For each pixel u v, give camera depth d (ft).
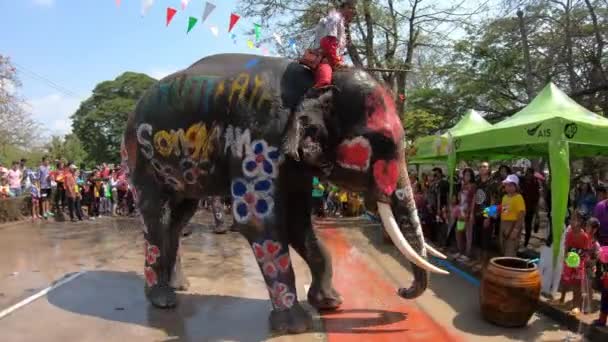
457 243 26.94
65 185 42.83
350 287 19.93
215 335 14.33
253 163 14.67
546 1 49.60
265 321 15.52
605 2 48.37
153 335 14.29
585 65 49.83
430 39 50.72
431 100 67.46
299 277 21.33
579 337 14.75
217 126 15.26
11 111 64.95
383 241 30.68
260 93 14.78
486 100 66.03
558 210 17.95
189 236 33.55
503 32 56.24
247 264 24.09
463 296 18.81
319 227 38.40
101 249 28.09
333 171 15.31
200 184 16.14
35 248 28.35
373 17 46.85
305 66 15.25
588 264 15.96
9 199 40.65
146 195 16.83
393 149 14.65
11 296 18.07
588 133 18.65
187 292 18.80
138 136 16.65
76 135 146.30
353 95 14.69
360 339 14.15
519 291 15.10
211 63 16.26
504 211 21.63
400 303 17.78
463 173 26.50
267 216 14.64
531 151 33.06
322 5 44.88
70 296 18.11
